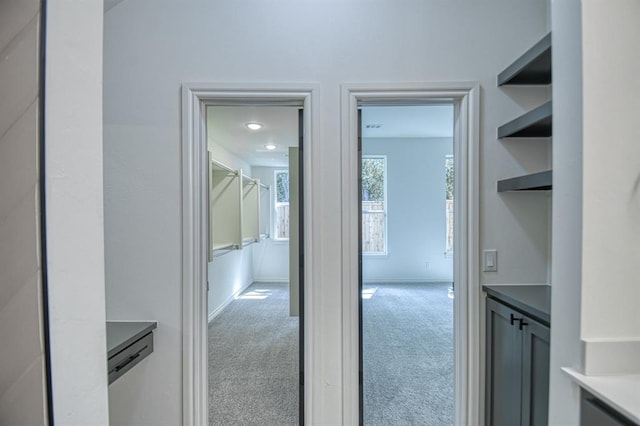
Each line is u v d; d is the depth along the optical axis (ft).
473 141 5.56
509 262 5.65
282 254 19.12
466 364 5.64
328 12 5.53
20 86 1.80
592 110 3.00
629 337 3.01
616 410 2.61
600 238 3.01
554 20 3.35
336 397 5.55
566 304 3.21
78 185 2.00
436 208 18.47
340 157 5.54
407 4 5.54
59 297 1.88
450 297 15.61
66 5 1.94
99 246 2.13
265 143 12.68
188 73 5.48
